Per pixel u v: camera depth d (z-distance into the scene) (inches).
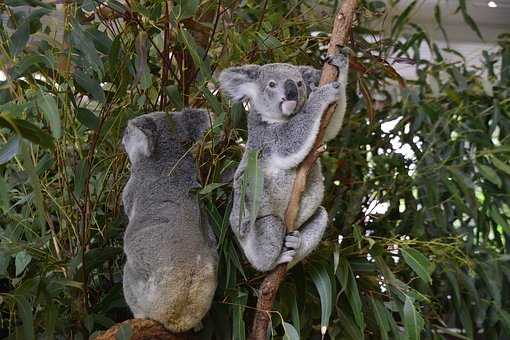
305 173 80.0
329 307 88.6
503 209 150.4
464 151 144.1
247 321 96.0
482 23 187.0
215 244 87.9
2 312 99.9
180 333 82.9
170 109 100.5
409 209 136.2
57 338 93.7
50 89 94.0
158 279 78.0
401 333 100.9
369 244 101.5
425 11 177.5
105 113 92.4
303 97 83.5
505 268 135.3
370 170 140.0
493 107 149.0
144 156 86.5
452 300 136.6
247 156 83.5
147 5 100.6
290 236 81.0
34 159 94.6
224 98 98.8
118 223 98.2
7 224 98.6
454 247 112.8
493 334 138.2
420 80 154.4
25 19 91.7
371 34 126.3
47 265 90.6
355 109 138.8
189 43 88.7
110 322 91.7
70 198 95.0
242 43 102.9
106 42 96.7
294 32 123.2
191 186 86.7
